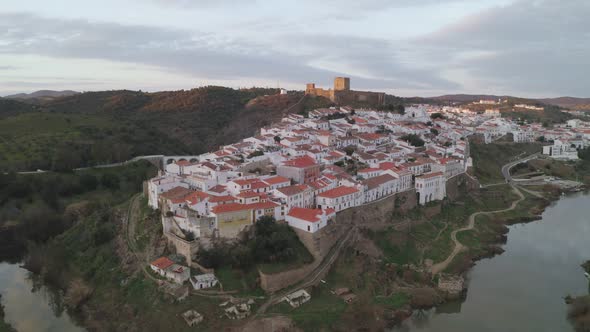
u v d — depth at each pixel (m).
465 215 191.38
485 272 145.38
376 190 170.12
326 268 127.81
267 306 110.44
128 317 111.31
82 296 123.81
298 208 137.75
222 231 126.00
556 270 146.50
